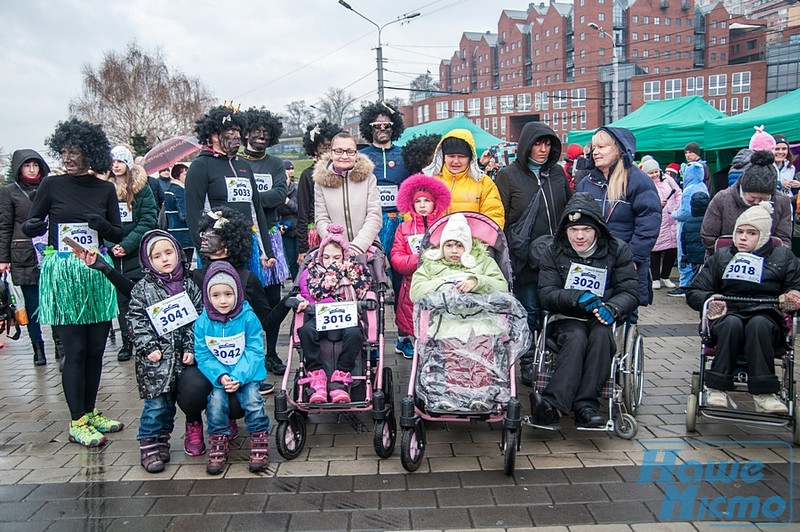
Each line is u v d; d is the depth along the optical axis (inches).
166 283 171.5
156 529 136.9
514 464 156.6
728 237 195.6
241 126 213.2
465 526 135.7
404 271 215.9
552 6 2989.7
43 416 208.5
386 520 138.8
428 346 172.6
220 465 163.0
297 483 156.9
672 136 496.1
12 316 266.8
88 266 169.9
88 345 187.3
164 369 164.6
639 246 206.5
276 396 165.5
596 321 181.3
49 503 149.2
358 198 220.2
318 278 187.2
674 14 2810.0
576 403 173.5
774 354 173.9
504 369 168.4
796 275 178.1
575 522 136.5
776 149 350.0
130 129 1764.3
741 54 2901.1
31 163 256.2
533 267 204.4
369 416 202.7
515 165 228.5
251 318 169.8
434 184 211.0
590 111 2571.4
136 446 182.2
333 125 281.6
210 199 213.5
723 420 191.6
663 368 242.5
